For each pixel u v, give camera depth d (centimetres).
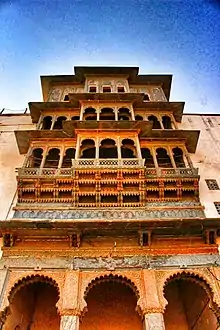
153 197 1539
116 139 1703
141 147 1753
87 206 1484
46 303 1433
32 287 1433
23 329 1311
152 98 2142
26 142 1797
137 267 1282
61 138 1761
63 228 1327
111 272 1263
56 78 2244
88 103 1947
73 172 1513
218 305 1180
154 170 1593
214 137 2072
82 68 2206
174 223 1329
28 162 1644
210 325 1226
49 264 1285
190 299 1396
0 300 1163
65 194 1528
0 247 1355
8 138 2002
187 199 1548
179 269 1283
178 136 1784
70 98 1936
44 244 1344
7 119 2172
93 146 1700
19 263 1287
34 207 1480
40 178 1526
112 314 1398
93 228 1324
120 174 1519
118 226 1323
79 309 1148
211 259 1319
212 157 1919
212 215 1540
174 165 1641
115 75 2248
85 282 1234
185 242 1370
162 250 1339
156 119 1959
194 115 2252
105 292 1457
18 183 1525
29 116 2197
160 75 2236
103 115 1920
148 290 1204
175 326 1398
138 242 1352
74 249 1330
